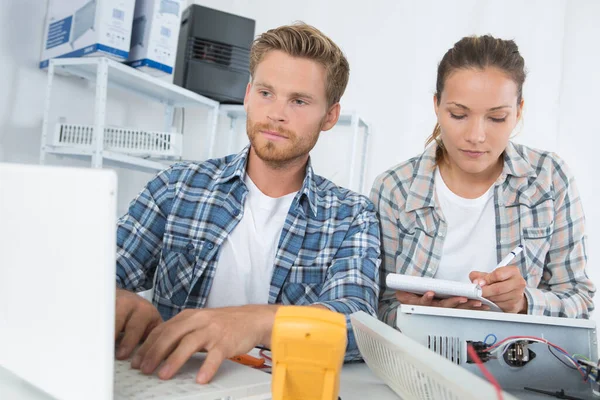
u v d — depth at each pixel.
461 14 2.75
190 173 1.25
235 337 0.68
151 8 2.17
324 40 1.08
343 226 1.19
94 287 0.44
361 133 2.92
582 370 0.74
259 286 1.19
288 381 0.48
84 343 0.46
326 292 1.09
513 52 1.06
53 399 0.56
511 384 0.74
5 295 0.56
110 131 2.07
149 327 0.81
